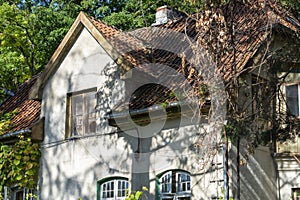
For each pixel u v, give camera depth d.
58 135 19.58
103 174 18.22
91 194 18.39
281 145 17.16
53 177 19.47
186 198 16.48
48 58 29.23
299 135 14.80
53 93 19.97
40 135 19.95
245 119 14.11
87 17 19.08
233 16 14.06
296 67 15.57
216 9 13.42
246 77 15.79
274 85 15.02
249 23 16.22
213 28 13.47
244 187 15.94
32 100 22.45
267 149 17.12
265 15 14.71
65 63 19.75
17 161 19.66
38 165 19.94
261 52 16.05
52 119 19.84
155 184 17.11
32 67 29.14
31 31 28.44
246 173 16.14
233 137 13.95
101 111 18.53
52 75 20.08
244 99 15.32
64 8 28.98
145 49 19.16
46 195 19.55
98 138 18.55
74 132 19.28
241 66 15.53
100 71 18.75
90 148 18.69
